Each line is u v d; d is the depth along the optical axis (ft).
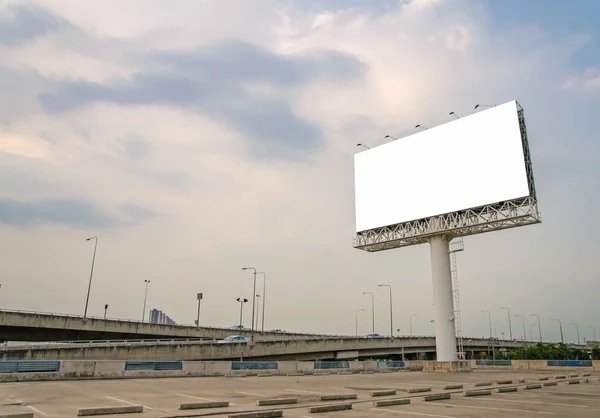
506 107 168.35
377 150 205.87
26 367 94.32
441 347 172.45
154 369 110.93
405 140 196.85
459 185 175.01
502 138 167.02
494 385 94.12
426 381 109.60
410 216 187.93
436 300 177.68
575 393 75.15
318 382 102.68
